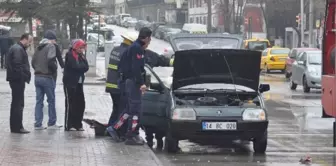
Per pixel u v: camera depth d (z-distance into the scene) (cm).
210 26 7469
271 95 2605
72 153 1048
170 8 10281
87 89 2636
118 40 5859
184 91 1261
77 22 3884
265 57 4331
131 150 1101
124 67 1159
